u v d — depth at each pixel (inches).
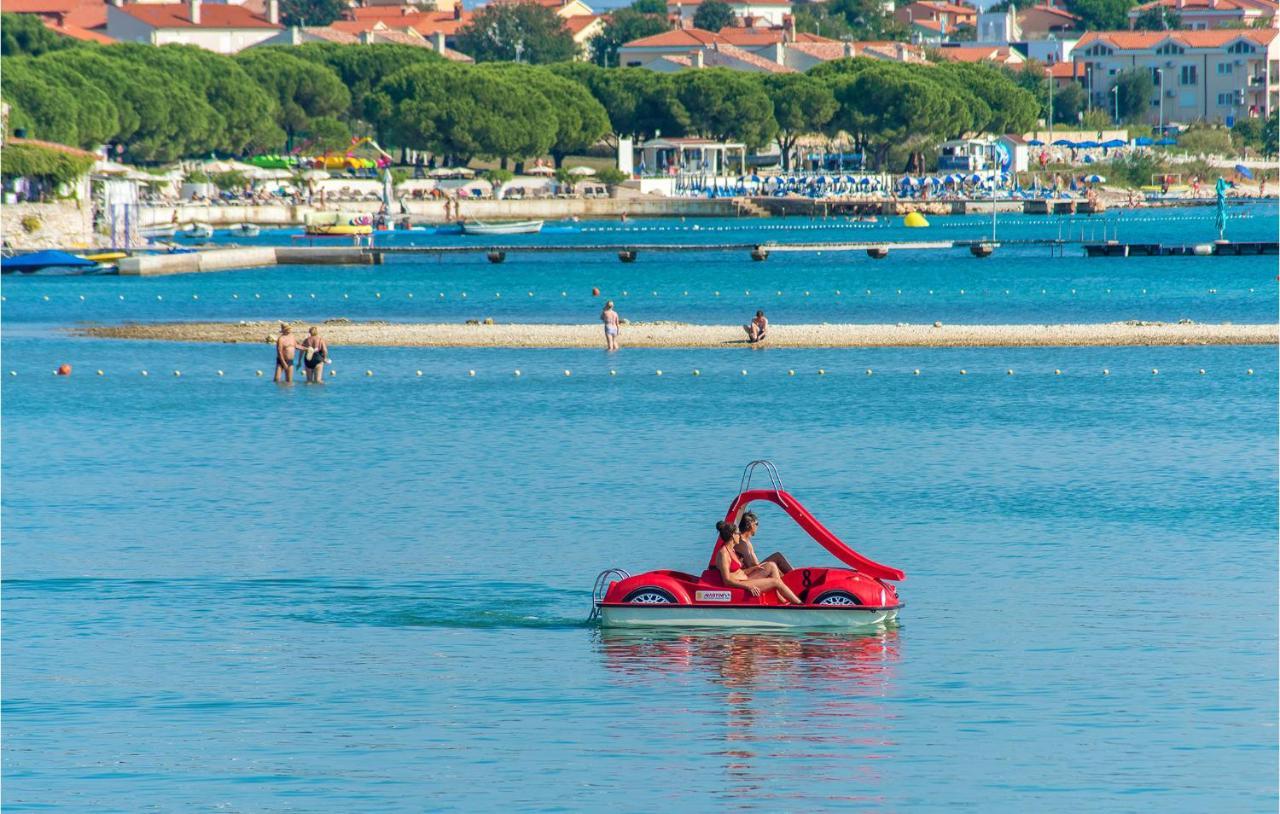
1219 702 2984.7
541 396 7746.1
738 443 6259.8
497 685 3127.5
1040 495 5088.6
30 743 2819.9
